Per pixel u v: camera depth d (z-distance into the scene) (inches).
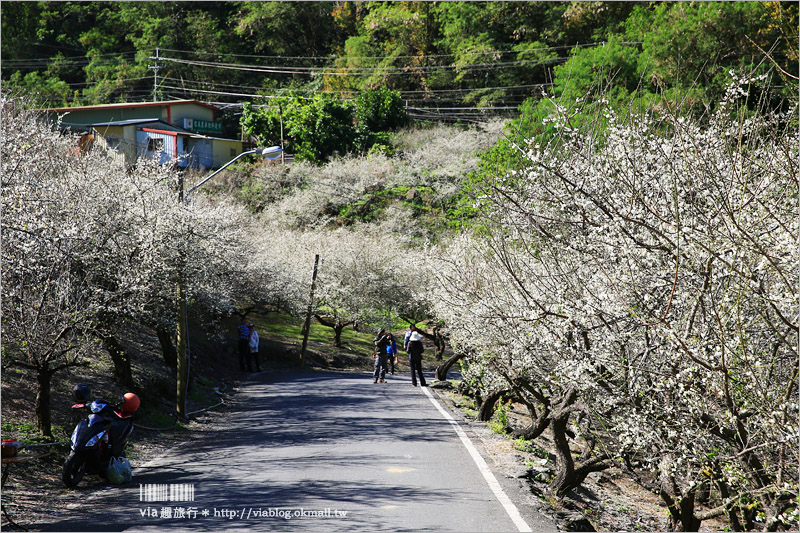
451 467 417.1
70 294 429.4
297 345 1470.2
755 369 243.6
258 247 1432.1
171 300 738.8
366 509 309.4
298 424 603.5
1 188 397.4
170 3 3531.0
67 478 358.6
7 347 482.3
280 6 3521.2
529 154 304.2
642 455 360.8
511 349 464.8
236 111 2999.5
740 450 278.8
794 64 461.4
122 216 568.4
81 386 386.9
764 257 227.8
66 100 2962.6
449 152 2581.2
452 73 3065.9
